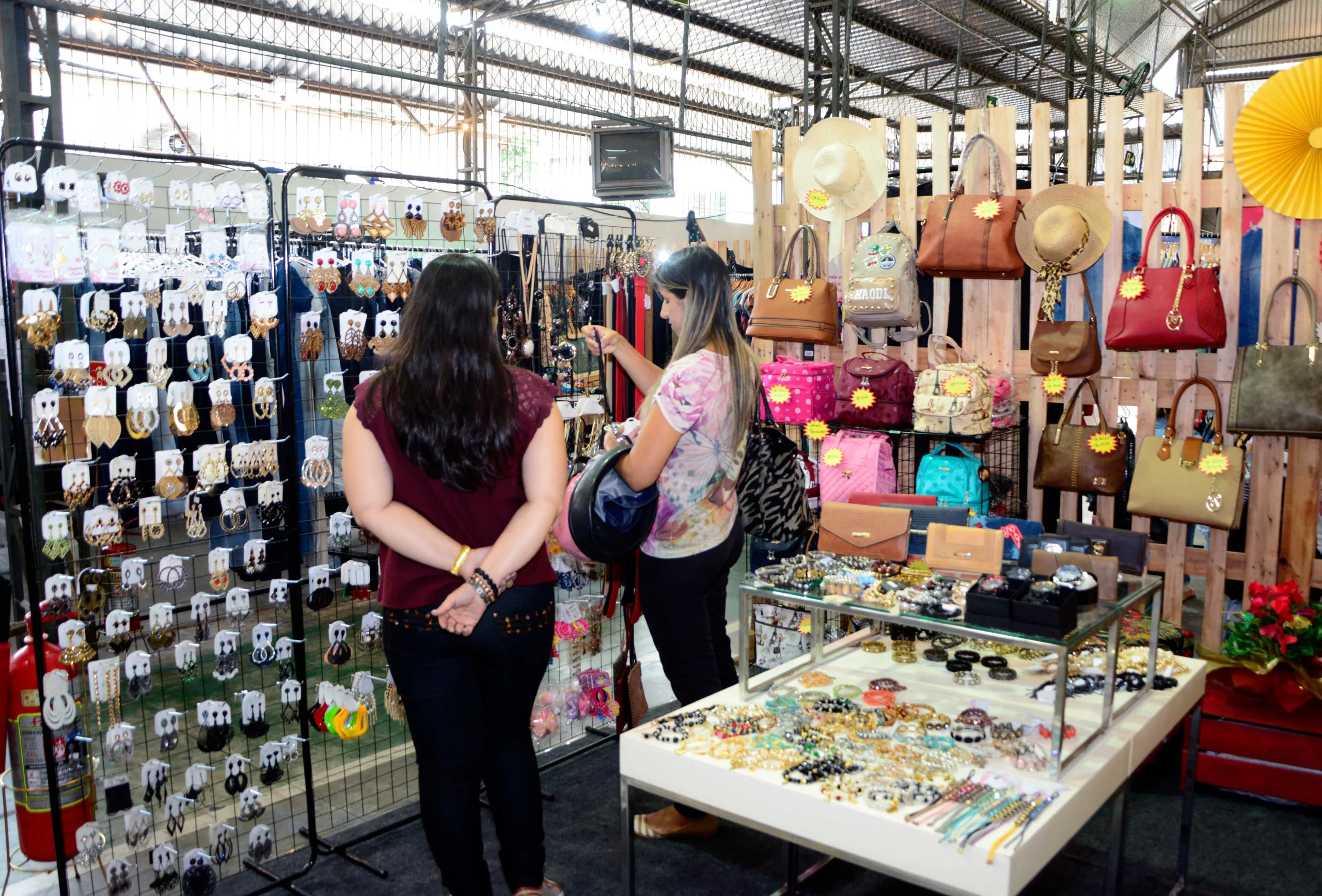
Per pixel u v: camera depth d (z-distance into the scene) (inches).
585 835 113.7
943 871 61.4
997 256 141.3
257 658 103.9
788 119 326.6
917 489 143.6
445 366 69.1
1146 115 141.5
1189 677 92.4
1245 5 534.9
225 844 99.8
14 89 140.1
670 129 283.6
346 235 110.3
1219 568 144.0
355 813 120.2
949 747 75.7
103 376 93.7
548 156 411.5
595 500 90.6
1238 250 137.3
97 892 103.3
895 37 356.2
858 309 148.6
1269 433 125.8
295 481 107.8
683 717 82.3
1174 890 99.3
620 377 146.6
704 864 107.1
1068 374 140.8
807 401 151.3
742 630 86.7
